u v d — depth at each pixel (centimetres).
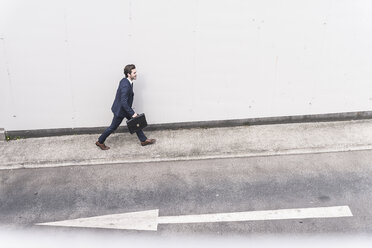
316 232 643
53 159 806
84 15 766
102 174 780
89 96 836
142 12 769
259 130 872
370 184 733
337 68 841
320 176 755
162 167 793
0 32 767
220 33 795
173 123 877
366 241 627
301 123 890
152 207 698
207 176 765
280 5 779
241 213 680
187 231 651
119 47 795
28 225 672
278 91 856
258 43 809
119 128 880
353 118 893
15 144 853
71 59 800
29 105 838
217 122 880
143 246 628
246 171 775
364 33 810
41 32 774
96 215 687
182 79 832
